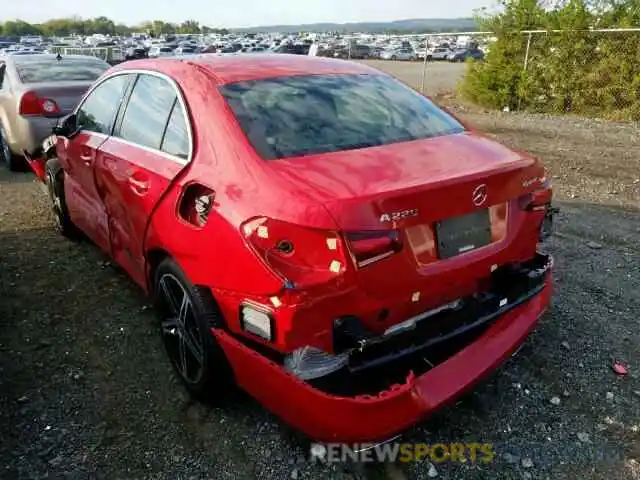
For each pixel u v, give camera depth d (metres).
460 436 2.84
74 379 3.30
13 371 3.37
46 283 4.52
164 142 3.22
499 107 14.91
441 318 2.64
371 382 2.50
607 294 4.20
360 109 3.19
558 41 13.59
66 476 2.60
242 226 2.43
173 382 3.28
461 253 2.60
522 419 2.95
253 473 2.63
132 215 3.41
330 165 2.58
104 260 4.96
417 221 2.37
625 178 7.53
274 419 2.96
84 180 4.29
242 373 2.61
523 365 3.37
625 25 12.76
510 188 2.73
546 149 9.45
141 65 3.78
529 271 2.99
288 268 2.29
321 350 2.34
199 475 2.61
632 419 2.94
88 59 8.73
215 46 50.34
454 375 2.58
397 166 2.61
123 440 2.83
